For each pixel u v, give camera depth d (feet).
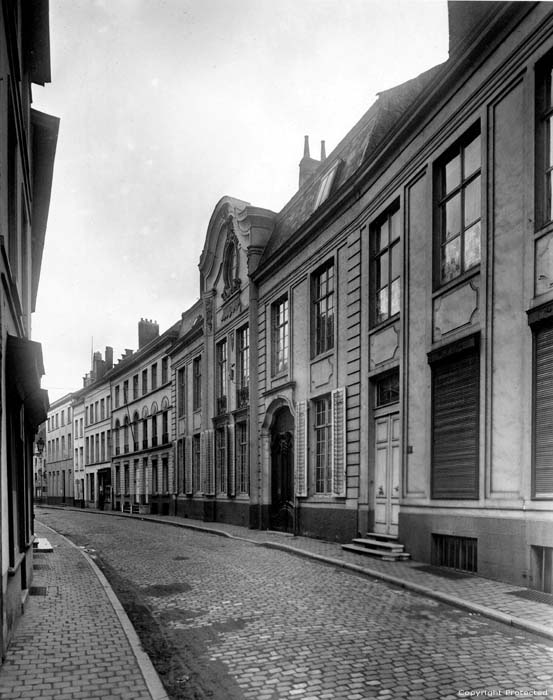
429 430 33.68
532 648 17.85
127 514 108.58
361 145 48.08
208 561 39.19
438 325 33.88
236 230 71.97
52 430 201.26
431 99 34.83
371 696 14.56
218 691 15.40
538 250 25.99
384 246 42.70
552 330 24.81
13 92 23.26
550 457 24.54
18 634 20.51
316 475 51.24
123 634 20.47
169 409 101.65
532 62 26.96
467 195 32.73
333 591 27.30
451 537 31.60
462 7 34.22
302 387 53.93
